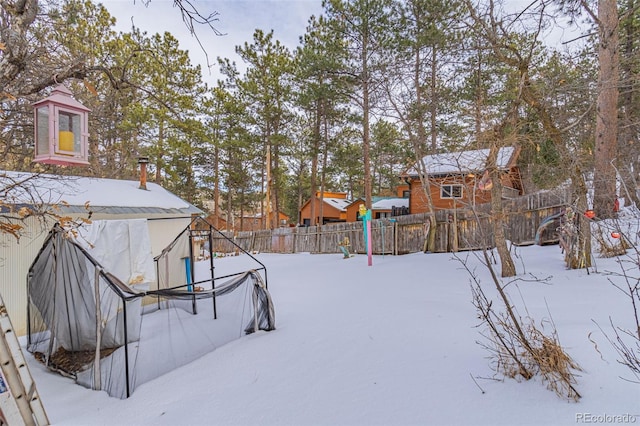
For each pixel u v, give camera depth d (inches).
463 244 372.5
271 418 88.0
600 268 205.5
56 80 129.3
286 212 1282.0
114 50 397.1
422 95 384.8
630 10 235.3
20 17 121.5
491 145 212.1
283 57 750.5
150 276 176.2
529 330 99.7
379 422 81.6
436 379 98.7
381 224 462.0
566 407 78.4
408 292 208.8
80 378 123.3
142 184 303.9
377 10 484.1
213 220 1095.0
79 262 126.1
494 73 312.3
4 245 181.5
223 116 818.8
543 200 331.0
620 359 92.6
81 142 125.5
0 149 197.8
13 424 85.5
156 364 131.8
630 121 307.6
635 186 153.3
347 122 665.0
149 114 508.7
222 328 172.9
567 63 255.0
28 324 156.2
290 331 157.8
